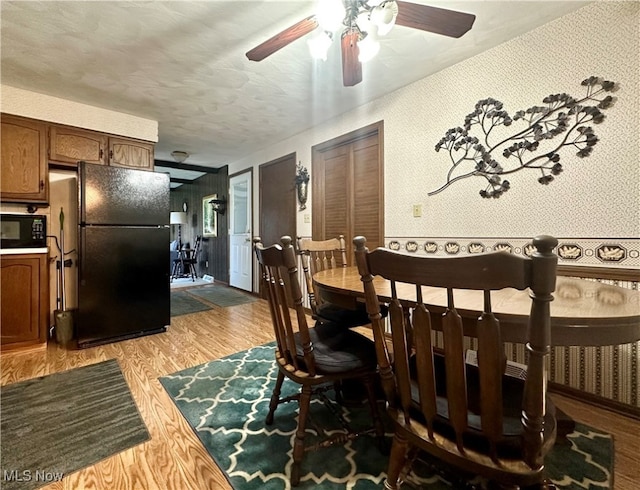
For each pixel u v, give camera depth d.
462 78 2.15
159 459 1.24
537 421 0.67
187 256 6.88
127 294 2.70
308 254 2.14
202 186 6.48
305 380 1.18
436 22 1.34
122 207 2.68
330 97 2.71
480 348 0.70
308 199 3.56
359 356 1.27
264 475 1.16
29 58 2.06
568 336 0.82
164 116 3.12
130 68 2.20
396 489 0.92
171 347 2.53
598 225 1.61
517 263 0.60
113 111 2.95
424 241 2.41
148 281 2.82
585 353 1.68
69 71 2.23
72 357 2.31
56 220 2.78
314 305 2.02
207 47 1.96
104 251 2.59
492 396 0.70
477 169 2.08
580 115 1.66
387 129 2.67
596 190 1.62
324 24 1.28
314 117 3.19
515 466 0.71
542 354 0.64
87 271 2.51
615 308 0.86
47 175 2.61
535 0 1.58
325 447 1.28
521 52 1.86
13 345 2.36
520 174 1.89
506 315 0.84
